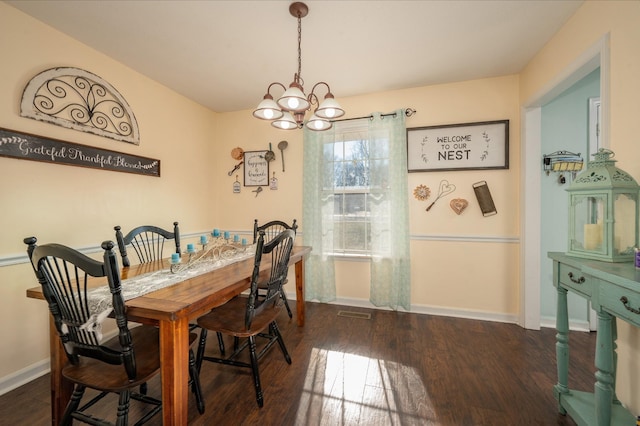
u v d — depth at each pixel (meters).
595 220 1.27
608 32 1.40
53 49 1.85
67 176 1.94
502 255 2.56
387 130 2.79
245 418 1.40
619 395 1.30
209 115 3.34
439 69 2.41
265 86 2.73
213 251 2.15
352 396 1.56
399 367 1.83
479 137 2.57
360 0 1.59
